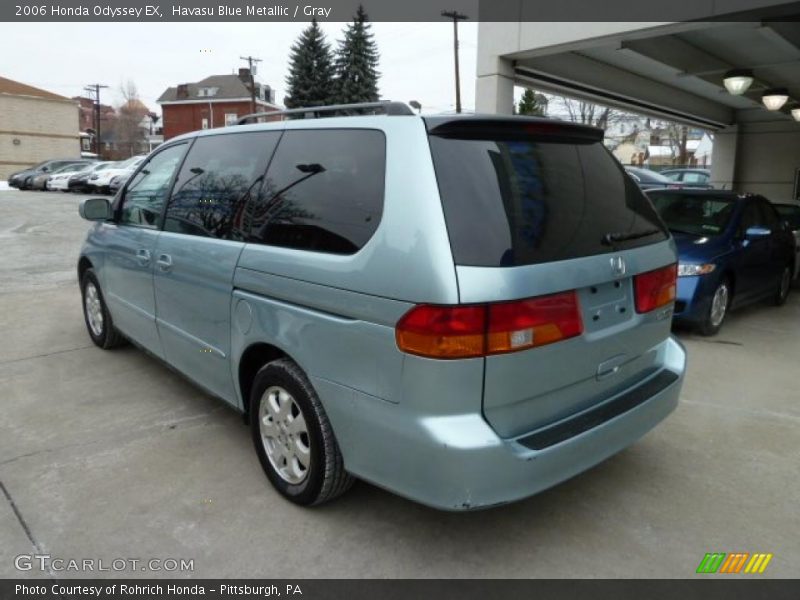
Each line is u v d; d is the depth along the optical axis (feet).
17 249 36.88
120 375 15.70
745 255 21.18
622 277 9.11
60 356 17.13
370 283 8.00
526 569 8.61
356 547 9.02
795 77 35.78
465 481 7.54
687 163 183.83
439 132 8.24
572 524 9.64
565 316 8.28
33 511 9.76
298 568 8.57
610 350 9.20
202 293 11.41
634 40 25.09
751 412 13.92
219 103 233.35
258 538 9.18
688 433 12.82
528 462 7.79
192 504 10.00
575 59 30.25
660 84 37.70
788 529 9.53
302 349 9.07
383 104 9.23
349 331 8.29
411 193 7.88
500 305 7.54
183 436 12.40
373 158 8.64
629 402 9.41
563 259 8.27
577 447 8.32
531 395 8.10
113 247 15.23
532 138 9.13
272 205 10.09
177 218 12.64
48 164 101.09
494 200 7.99
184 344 12.44
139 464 11.27
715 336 20.30
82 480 10.69
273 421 10.14
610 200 9.72
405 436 7.77
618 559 8.82
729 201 22.29
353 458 8.61
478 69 27.61
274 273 9.52
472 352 7.43
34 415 13.32
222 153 11.87
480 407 7.66
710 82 36.45
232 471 11.05
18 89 139.85
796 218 30.25
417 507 10.01
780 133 48.83
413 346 7.54
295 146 10.12
